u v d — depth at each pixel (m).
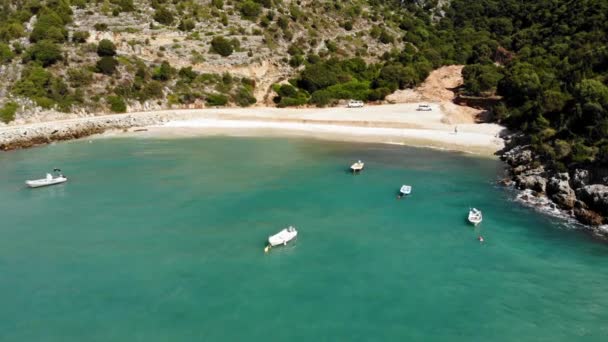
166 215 52.25
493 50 153.75
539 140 67.06
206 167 70.56
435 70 145.62
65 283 38.44
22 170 69.00
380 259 42.59
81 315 34.31
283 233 46.22
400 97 127.88
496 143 83.25
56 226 49.31
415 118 103.31
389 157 75.94
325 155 77.38
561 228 48.59
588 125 61.16
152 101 114.75
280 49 148.88
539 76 102.00
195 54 132.62
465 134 89.12
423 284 38.50
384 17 194.62
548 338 32.06
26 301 35.97
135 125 100.31
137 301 36.03
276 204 55.56
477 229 48.59
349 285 38.38
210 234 47.56
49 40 115.44
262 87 134.00
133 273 40.03
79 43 122.19
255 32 149.75
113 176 66.12
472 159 74.62
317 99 123.44
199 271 40.41
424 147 82.38
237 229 48.78
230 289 37.72
